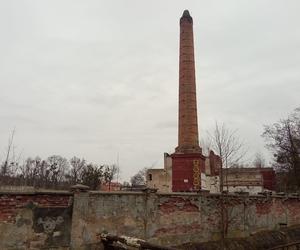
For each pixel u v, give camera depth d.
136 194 13.04
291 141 40.91
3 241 9.60
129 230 12.57
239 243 17.20
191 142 32.31
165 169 46.41
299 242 19.59
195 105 33.41
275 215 22.19
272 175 45.69
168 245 13.88
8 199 9.85
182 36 34.97
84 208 11.38
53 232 10.58
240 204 18.61
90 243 11.38
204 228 15.83
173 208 14.48
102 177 34.59
